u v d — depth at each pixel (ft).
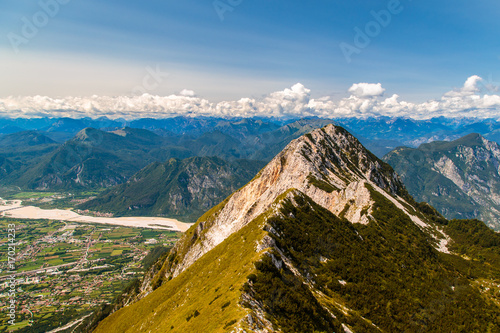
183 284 463.42
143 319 441.27
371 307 319.06
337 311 277.64
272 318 213.66
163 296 474.90
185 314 282.56
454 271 457.27
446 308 351.67
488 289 410.93
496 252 517.55
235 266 313.53
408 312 326.85
